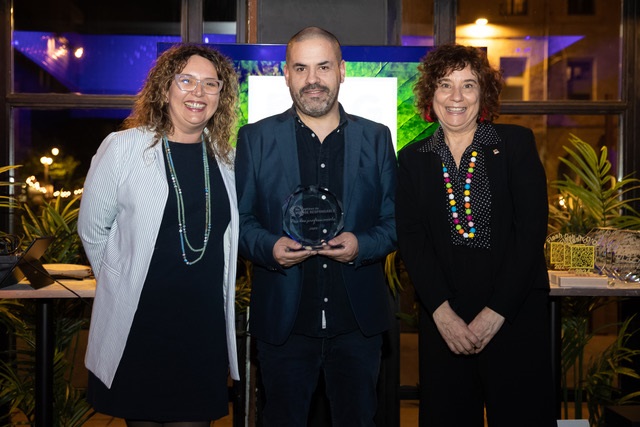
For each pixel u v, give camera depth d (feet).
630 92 12.13
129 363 6.48
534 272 6.72
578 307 10.84
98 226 6.64
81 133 12.60
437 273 6.89
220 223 6.79
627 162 12.16
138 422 6.64
